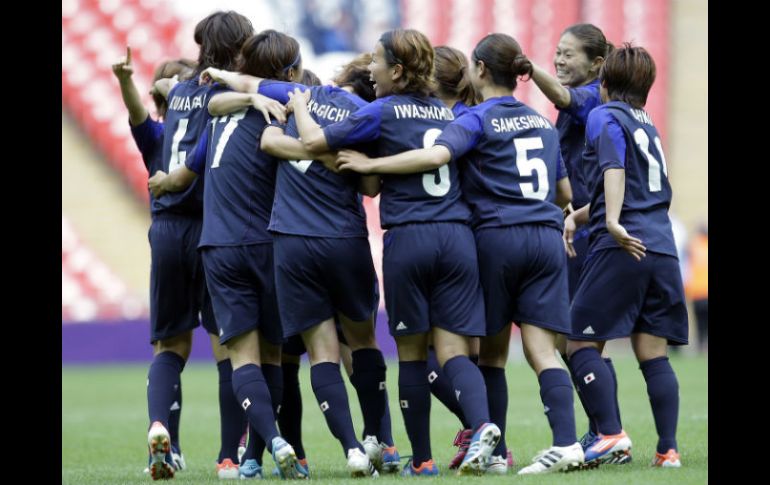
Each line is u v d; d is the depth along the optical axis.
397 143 20.17
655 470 19.67
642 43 70.88
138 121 23.78
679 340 21.25
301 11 68.00
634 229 21.03
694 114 71.19
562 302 20.38
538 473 19.25
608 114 21.17
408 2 68.88
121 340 65.75
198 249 21.31
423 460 20.30
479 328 19.98
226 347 21.55
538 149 20.72
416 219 19.89
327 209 20.33
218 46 22.50
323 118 20.75
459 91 22.53
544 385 19.97
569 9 69.94
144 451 28.33
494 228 20.28
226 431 21.88
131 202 67.88
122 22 67.75
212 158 21.34
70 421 36.56
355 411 37.91
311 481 19.22
